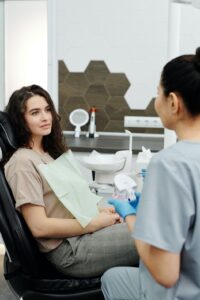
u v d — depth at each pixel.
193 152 1.04
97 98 3.31
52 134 1.91
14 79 3.37
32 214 1.63
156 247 0.98
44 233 1.65
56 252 1.72
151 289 1.16
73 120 3.30
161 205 1.00
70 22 3.21
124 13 3.16
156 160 1.04
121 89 3.27
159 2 3.10
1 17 3.23
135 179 2.06
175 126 1.12
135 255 1.71
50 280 1.66
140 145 2.94
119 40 3.20
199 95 1.03
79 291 1.66
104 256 1.69
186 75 1.03
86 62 3.27
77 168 1.91
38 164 1.72
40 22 3.28
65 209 1.77
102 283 1.56
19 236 1.62
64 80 3.31
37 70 3.35
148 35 3.16
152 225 1.00
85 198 1.83
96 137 3.23
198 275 1.04
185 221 0.99
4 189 1.64
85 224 1.72
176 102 1.06
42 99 1.81
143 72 3.22
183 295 1.07
